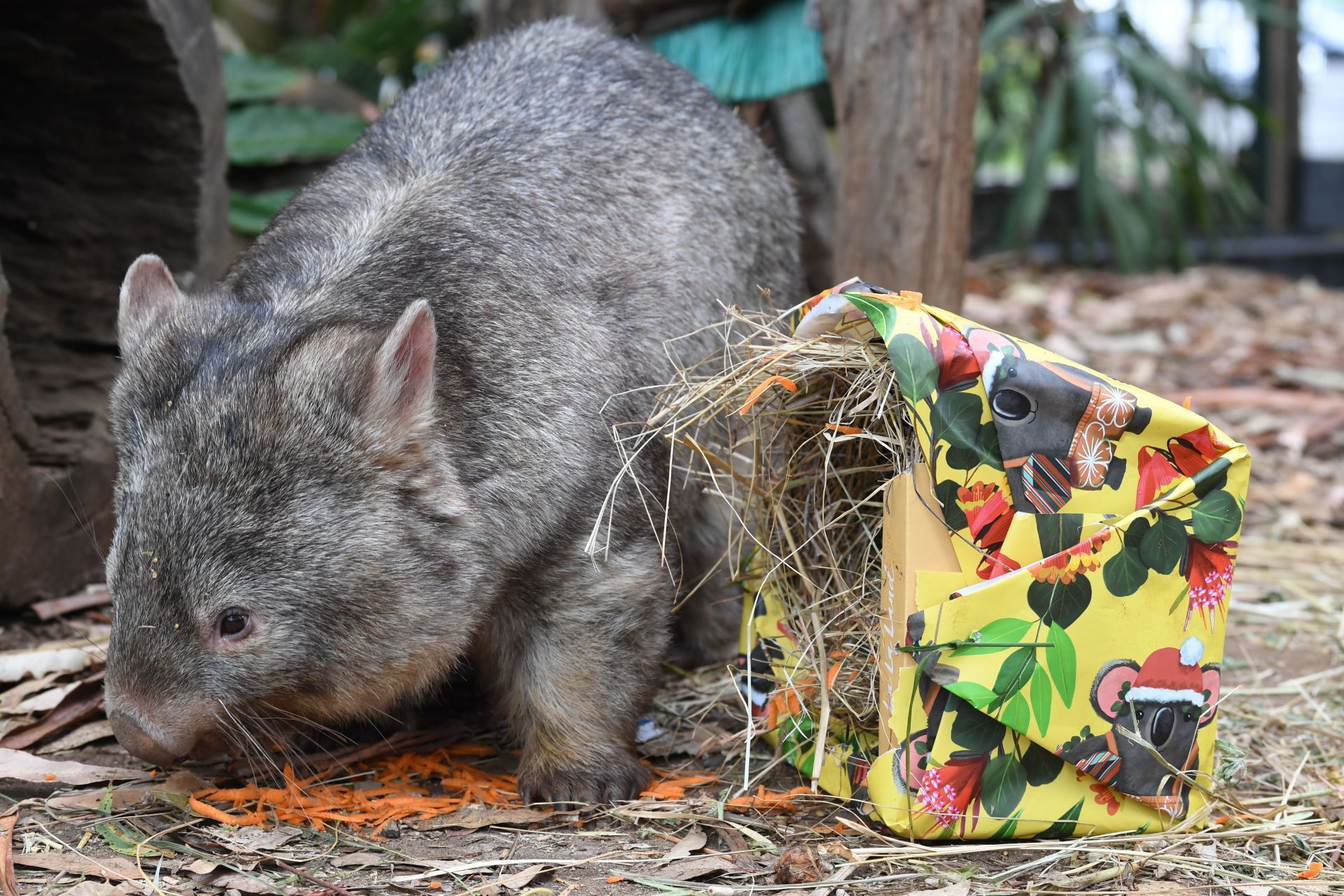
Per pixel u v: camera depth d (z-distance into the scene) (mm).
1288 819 2633
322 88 6531
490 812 2680
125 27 3830
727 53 4852
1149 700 2500
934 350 2383
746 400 2760
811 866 2357
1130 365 6992
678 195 3273
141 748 2475
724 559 3416
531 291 2842
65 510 3719
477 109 3189
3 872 2287
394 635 2572
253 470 2451
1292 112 10805
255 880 2342
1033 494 2426
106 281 4219
